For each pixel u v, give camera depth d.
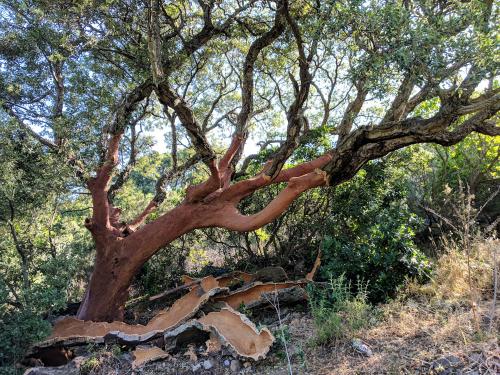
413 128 5.46
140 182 18.67
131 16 6.84
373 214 7.55
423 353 4.12
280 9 5.50
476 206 10.04
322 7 4.78
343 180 6.28
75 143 6.75
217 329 5.31
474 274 5.71
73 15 6.55
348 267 6.43
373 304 6.17
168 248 9.67
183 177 10.85
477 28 4.09
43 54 7.06
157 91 5.53
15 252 6.95
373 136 5.79
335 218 8.07
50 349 5.70
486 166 10.23
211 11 7.62
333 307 5.75
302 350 4.77
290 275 8.19
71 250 8.41
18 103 7.27
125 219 11.77
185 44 7.34
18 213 7.09
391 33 4.28
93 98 7.50
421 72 4.29
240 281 7.68
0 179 6.25
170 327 5.74
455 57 4.17
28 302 5.32
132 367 5.21
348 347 4.67
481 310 4.80
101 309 6.99
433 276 6.25
